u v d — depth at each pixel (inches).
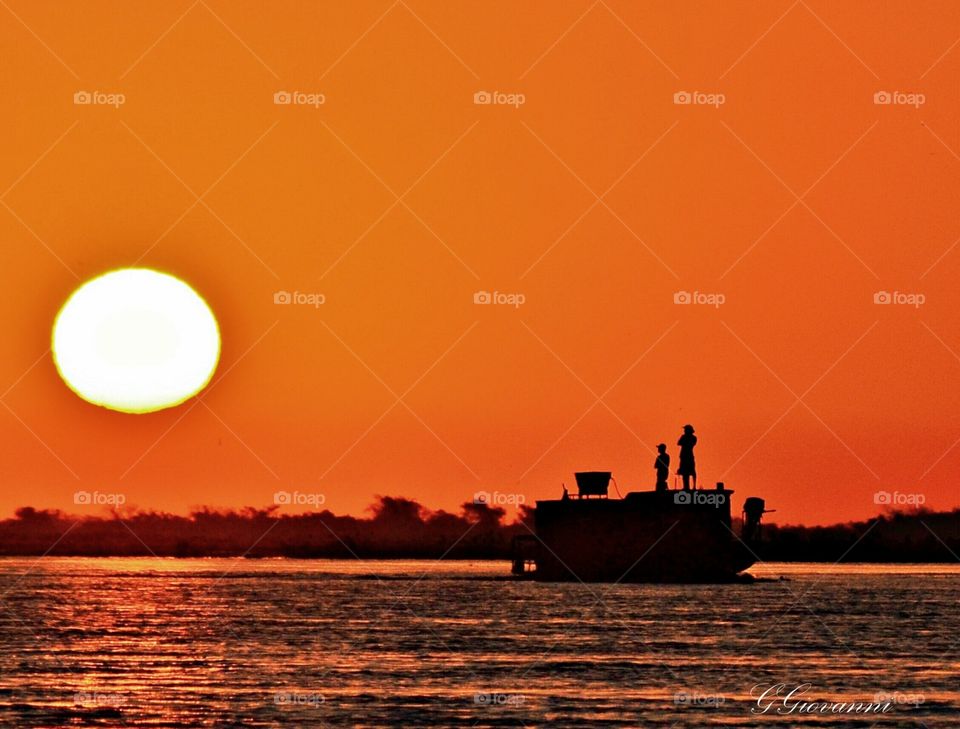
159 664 7711.6
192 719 6053.2
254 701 6461.6
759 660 7849.4
